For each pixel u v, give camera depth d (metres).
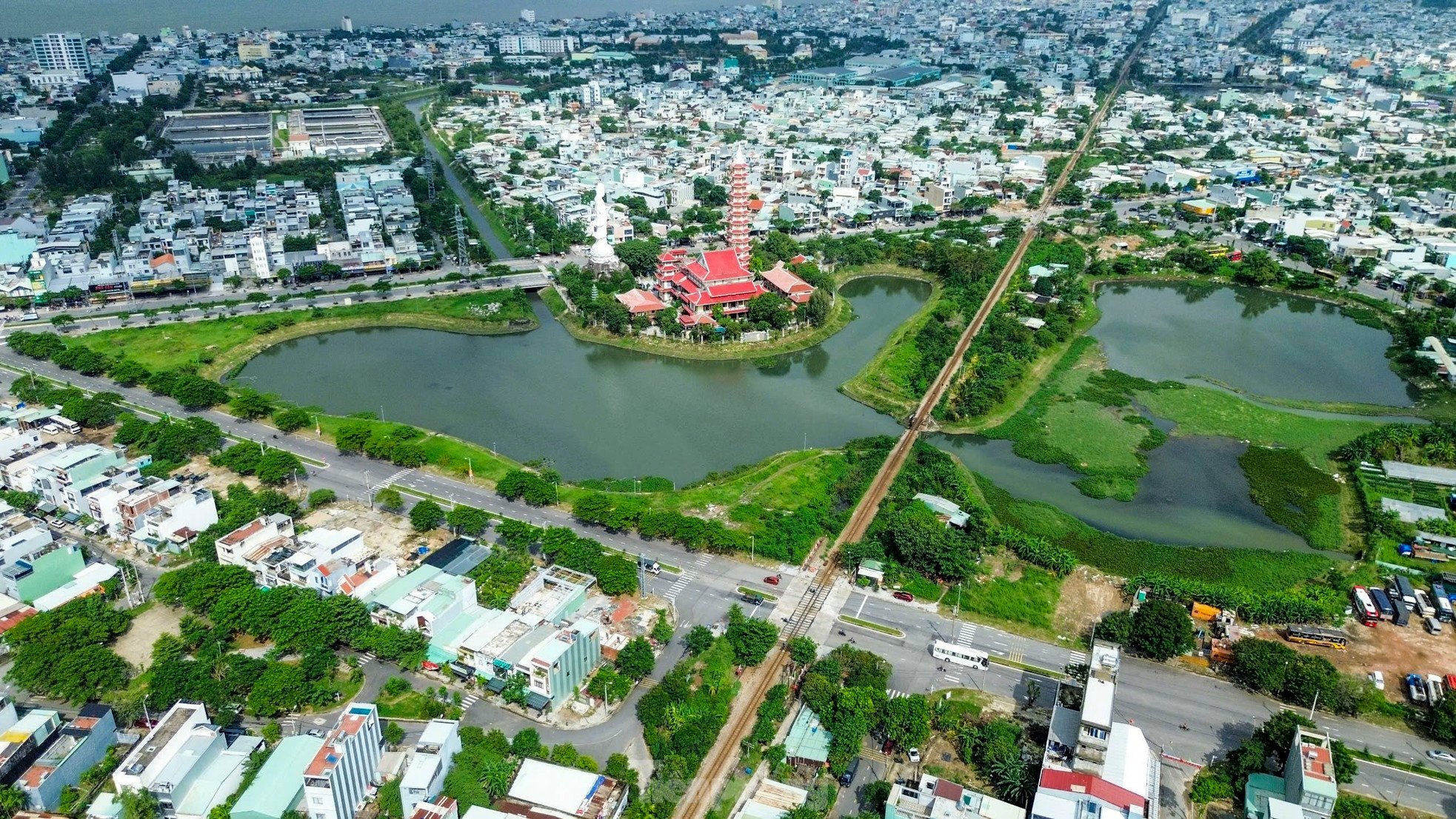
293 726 184.62
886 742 186.50
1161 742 186.88
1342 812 164.25
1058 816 154.00
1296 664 199.50
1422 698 199.38
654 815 164.00
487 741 177.25
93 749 174.00
